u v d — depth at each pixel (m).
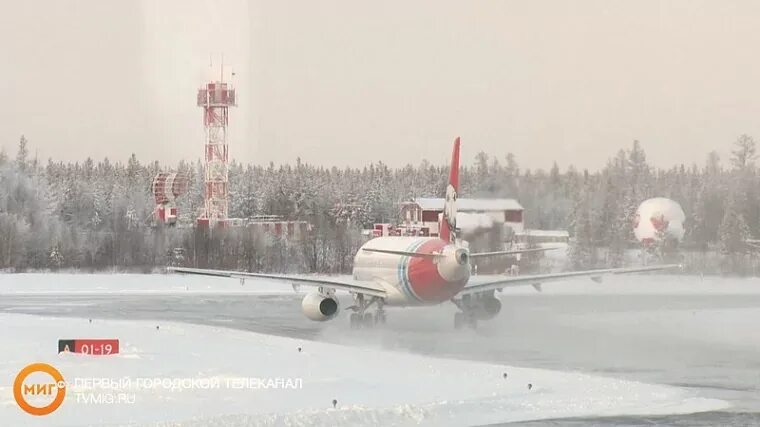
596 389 50.44
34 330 78.75
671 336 79.31
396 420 42.41
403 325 93.00
